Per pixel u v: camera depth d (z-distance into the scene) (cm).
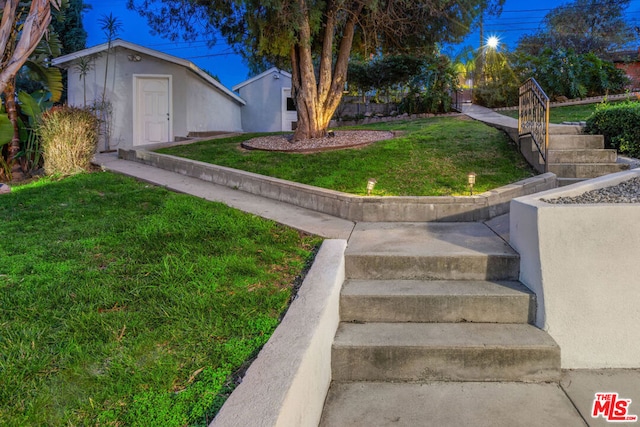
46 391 204
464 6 931
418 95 1432
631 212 319
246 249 405
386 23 955
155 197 597
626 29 2644
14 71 756
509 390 291
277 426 175
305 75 916
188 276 337
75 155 830
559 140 710
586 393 286
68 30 1859
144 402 202
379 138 905
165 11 942
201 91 1450
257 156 814
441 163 708
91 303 291
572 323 322
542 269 327
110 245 403
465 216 529
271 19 804
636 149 672
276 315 291
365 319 349
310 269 355
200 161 804
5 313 276
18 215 517
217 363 237
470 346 303
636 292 318
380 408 271
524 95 726
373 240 443
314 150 824
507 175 645
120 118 1272
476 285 365
